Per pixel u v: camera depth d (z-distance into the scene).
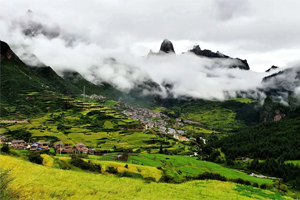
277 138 177.00
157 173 95.00
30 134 181.25
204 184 64.88
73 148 147.75
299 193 80.69
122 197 39.22
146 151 168.12
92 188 41.72
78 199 34.97
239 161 158.50
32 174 44.84
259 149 164.38
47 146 143.62
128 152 154.25
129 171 85.50
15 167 48.34
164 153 168.75
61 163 70.38
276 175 124.44
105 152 149.25
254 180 104.88
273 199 54.50
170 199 41.50
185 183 66.94
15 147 136.25
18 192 32.47
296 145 158.62
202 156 175.75
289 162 137.88
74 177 48.38
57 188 37.81
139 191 45.19
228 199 47.59
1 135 173.00
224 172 125.12
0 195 29.34
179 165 130.00
